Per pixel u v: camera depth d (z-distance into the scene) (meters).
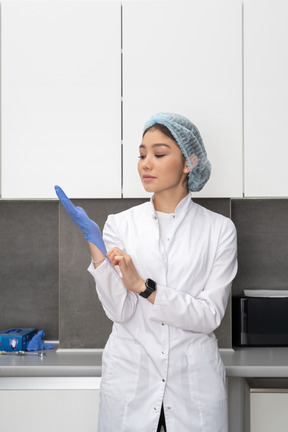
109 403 1.41
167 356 1.37
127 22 1.89
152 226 1.46
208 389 1.39
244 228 2.27
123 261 1.28
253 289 2.27
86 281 2.03
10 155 1.91
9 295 2.26
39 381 1.75
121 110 1.91
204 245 1.45
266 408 1.76
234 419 1.79
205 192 1.91
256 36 1.89
